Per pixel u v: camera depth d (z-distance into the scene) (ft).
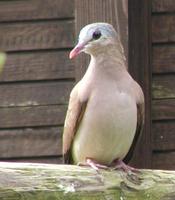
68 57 37.32
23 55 37.60
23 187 23.36
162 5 37.45
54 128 37.32
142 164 35.99
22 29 37.73
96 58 29.96
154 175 25.50
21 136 37.50
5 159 37.55
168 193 25.05
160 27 37.40
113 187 24.54
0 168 23.39
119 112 28.99
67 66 37.27
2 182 23.18
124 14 33.14
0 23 37.88
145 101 35.94
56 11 37.50
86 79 29.81
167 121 37.11
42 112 37.37
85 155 30.01
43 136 37.37
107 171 25.05
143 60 35.63
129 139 29.53
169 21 37.40
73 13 37.35
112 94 29.12
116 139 29.22
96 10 33.47
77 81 34.14
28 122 37.45
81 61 34.12
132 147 31.53
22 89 37.52
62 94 37.27
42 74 37.42
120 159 30.09
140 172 25.75
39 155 37.37
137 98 29.76
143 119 30.66
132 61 34.30
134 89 29.73
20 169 23.52
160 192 25.05
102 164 30.25
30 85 37.47
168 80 37.17
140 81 35.55
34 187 23.47
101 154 29.73
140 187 25.00
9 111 37.52
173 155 36.94
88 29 30.35
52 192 23.66
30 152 37.40
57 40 37.40
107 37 30.09
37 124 37.37
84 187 24.14
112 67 29.73
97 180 24.38
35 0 37.73
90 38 30.09
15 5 37.86
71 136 30.37
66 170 24.09
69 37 37.32
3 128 37.55
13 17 37.83
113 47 30.07
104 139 29.22
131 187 24.95
